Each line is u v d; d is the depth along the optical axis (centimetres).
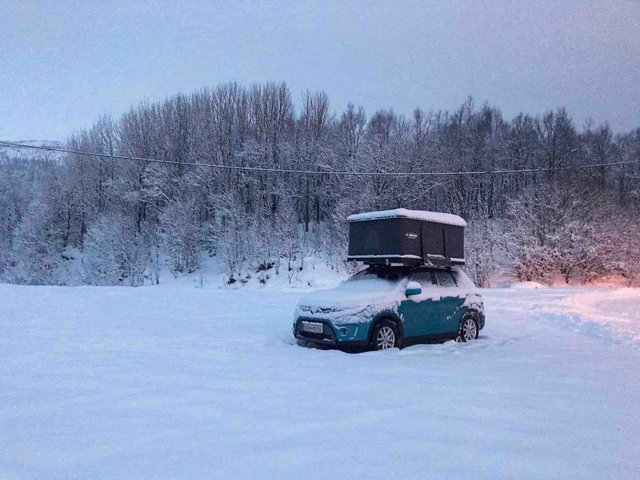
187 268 3947
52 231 4472
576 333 1123
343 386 584
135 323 1125
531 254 3622
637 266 3797
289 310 1406
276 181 4334
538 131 5569
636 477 334
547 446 392
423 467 347
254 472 339
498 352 848
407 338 902
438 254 991
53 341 887
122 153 4612
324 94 4856
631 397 545
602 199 4034
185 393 551
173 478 332
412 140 4194
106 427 438
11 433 425
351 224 1009
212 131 4456
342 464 352
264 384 593
